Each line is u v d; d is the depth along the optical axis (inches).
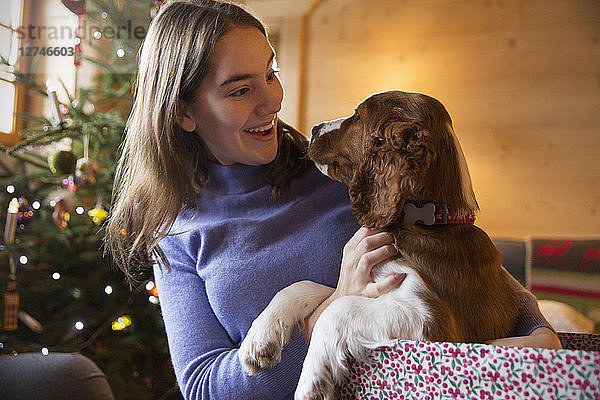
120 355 152.3
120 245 80.4
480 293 60.1
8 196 158.1
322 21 219.3
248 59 67.7
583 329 137.3
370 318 55.1
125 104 169.0
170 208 72.7
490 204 199.0
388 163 60.4
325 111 218.5
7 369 73.9
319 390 54.3
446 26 205.8
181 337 69.1
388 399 50.1
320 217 70.7
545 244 166.7
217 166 75.7
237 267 68.7
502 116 198.7
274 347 59.9
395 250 60.9
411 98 64.6
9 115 193.6
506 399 43.8
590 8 190.5
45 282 152.6
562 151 192.5
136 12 164.7
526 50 196.9
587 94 190.5
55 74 201.3
